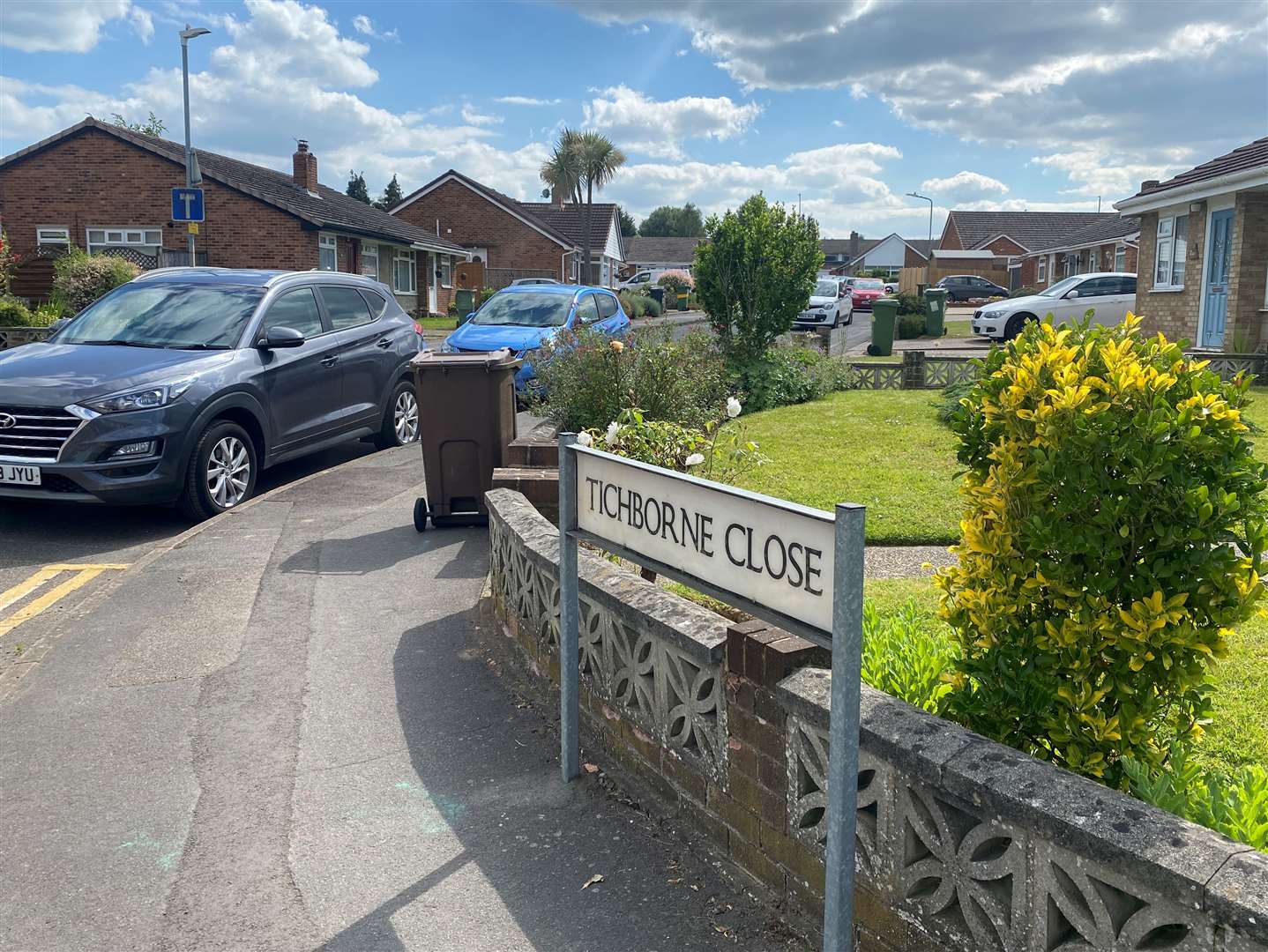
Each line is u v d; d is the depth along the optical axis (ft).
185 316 31.40
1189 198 60.18
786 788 10.09
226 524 27.17
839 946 8.39
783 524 8.62
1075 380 9.53
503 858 11.64
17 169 103.30
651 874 11.18
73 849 12.07
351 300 36.83
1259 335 55.62
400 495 30.50
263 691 16.51
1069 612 9.76
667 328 35.12
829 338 60.70
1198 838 6.89
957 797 8.11
